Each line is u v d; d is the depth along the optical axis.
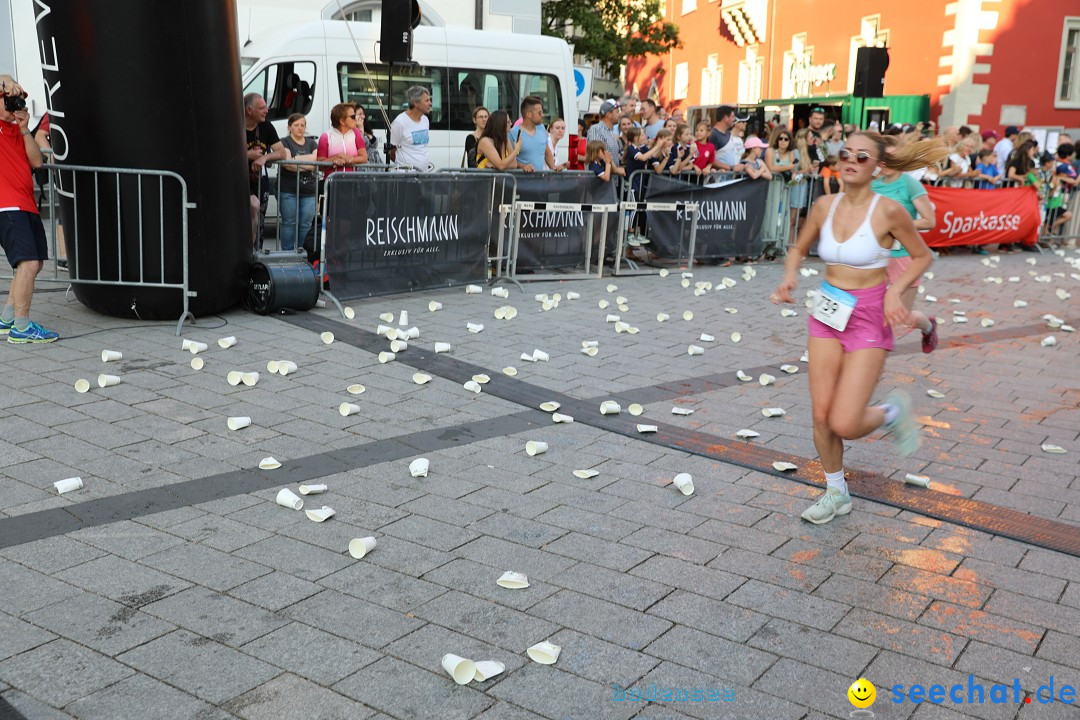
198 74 6.66
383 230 8.07
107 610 3.11
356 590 3.31
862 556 3.73
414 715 2.61
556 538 3.79
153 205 6.73
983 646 3.09
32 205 6.19
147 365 5.93
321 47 11.41
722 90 31.91
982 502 4.33
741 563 3.63
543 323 7.76
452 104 12.12
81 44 6.44
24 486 4.07
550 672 2.85
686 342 7.34
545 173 9.48
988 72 20.78
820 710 2.71
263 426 4.97
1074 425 5.52
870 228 3.73
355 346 6.66
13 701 2.60
